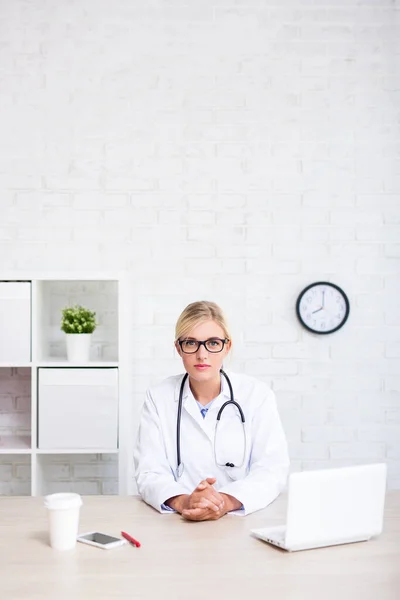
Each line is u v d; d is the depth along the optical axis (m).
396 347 3.09
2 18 3.09
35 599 1.18
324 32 3.12
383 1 3.12
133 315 3.08
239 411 1.97
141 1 3.10
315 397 3.08
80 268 3.08
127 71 3.10
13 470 3.10
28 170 3.08
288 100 3.11
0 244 3.08
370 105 3.12
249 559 1.38
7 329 2.80
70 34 3.10
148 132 3.10
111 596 1.20
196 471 1.97
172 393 2.03
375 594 1.21
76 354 2.84
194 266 3.09
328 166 3.11
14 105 3.08
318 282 3.07
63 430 2.79
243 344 3.09
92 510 1.74
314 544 1.45
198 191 3.10
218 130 3.10
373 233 3.11
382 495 1.52
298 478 1.41
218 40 3.11
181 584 1.25
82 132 3.10
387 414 3.09
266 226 3.10
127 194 3.09
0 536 1.53
